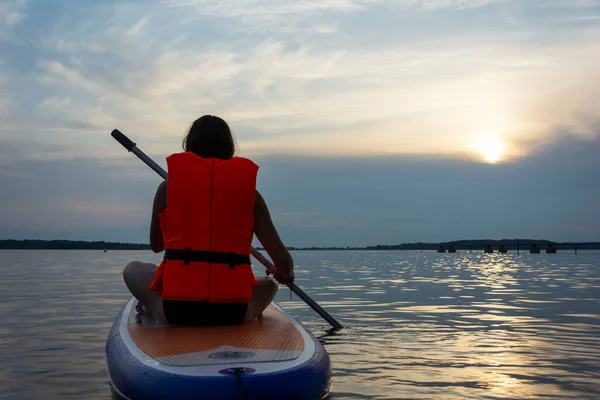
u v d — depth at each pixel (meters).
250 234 2.69
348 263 23.23
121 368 2.13
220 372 1.93
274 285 2.96
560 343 3.97
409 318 5.36
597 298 7.20
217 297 2.59
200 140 2.76
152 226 2.83
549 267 17.69
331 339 4.16
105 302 6.70
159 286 2.71
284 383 1.93
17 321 5.09
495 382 2.86
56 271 15.05
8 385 2.81
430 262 24.25
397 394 2.63
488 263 22.25
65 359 3.45
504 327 4.73
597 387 2.77
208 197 2.61
